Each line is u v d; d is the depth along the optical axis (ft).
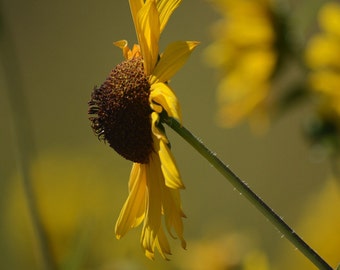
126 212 2.44
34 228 2.95
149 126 2.41
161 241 2.39
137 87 2.41
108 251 3.13
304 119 2.91
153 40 2.37
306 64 2.96
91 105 2.46
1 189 3.62
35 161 2.99
